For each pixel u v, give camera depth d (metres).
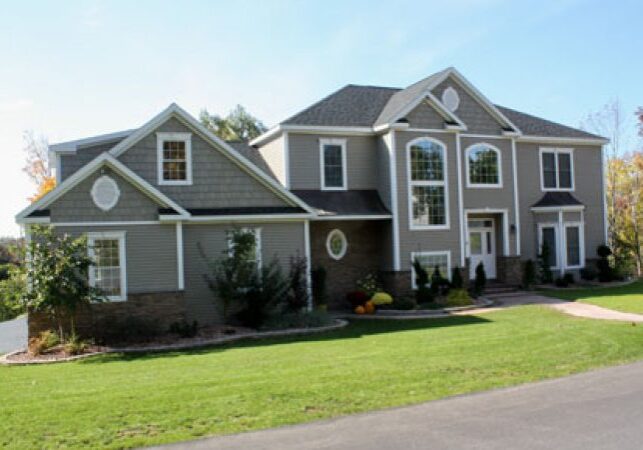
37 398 10.00
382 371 11.20
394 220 24.55
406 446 7.03
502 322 18.39
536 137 29.45
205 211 20.48
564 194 30.31
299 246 21.75
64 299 15.84
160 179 20.38
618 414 8.05
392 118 24.53
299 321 19.25
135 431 7.89
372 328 18.64
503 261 27.81
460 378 10.57
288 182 24.50
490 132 27.53
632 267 39.56
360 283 25.08
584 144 31.12
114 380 11.38
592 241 31.05
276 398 9.34
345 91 28.38
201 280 20.23
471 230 28.00
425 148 25.25
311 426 7.96
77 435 7.78
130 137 19.95
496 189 27.55
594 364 11.64
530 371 11.09
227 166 21.14
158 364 13.30
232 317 20.19
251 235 19.45
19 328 26.69
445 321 19.45
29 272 15.98
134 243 18.38
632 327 16.27
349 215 23.92
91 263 16.59
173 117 20.56
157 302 18.48
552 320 18.44
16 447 7.38
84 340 17.00
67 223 17.72
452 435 7.39
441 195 25.48
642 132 38.97
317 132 24.98
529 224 29.41
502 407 8.62
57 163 21.42
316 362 12.37
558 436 7.20
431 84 26.12
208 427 7.99
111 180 18.22
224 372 11.59
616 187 43.84
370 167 25.86
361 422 8.09
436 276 24.19
